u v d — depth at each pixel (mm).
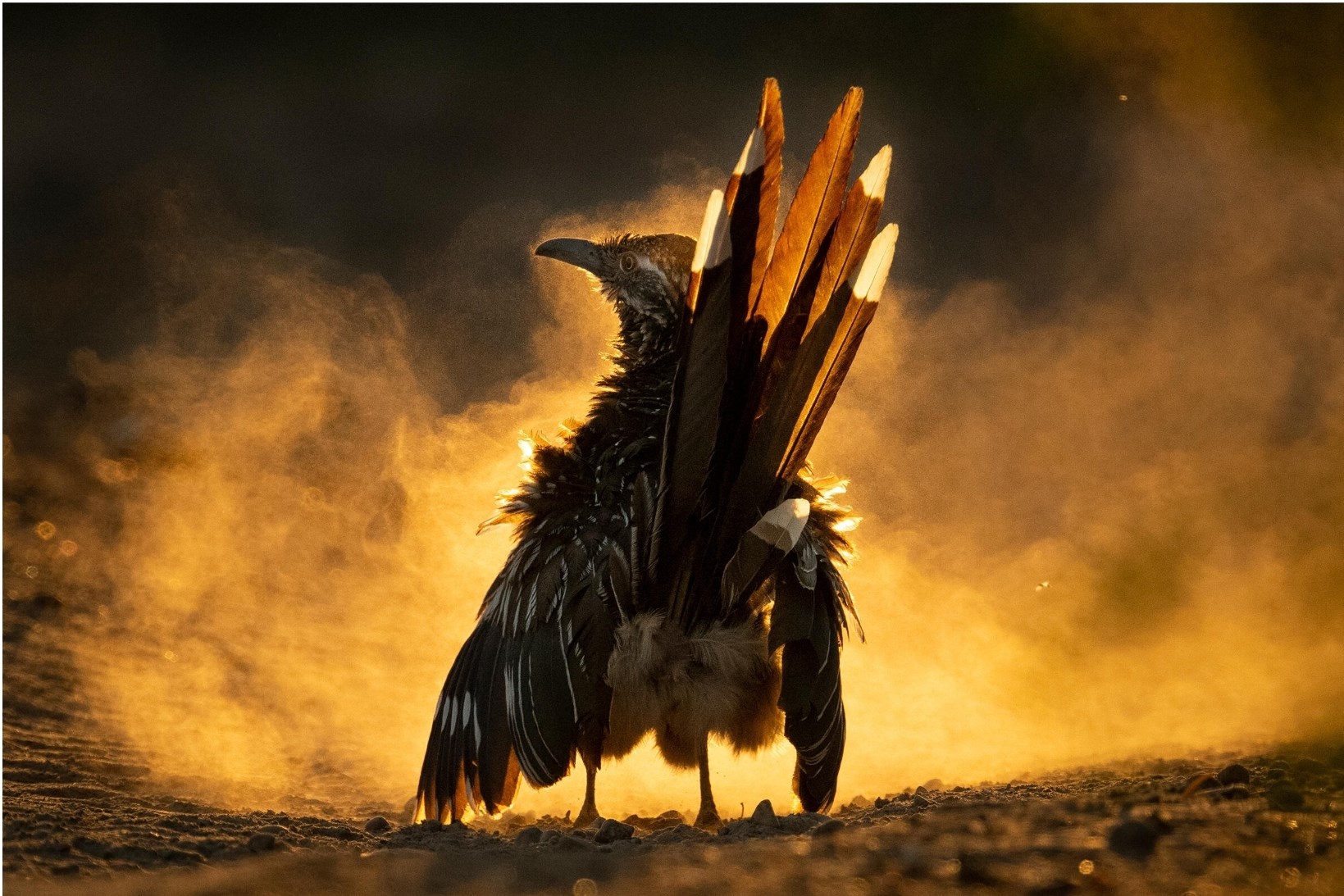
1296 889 8625
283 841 11203
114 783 14844
